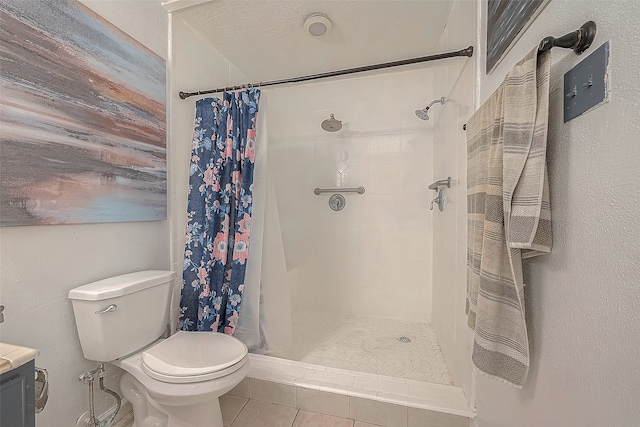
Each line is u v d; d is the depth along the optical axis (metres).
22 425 0.60
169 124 1.56
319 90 2.48
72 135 1.06
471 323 0.91
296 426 1.27
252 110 1.59
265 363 1.54
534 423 0.72
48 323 1.01
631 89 0.44
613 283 0.48
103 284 1.12
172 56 1.57
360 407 1.29
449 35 1.60
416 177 2.30
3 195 0.87
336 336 2.05
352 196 2.44
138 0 1.37
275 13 1.58
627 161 0.45
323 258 2.52
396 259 2.36
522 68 0.65
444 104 1.75
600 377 0.50
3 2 0.87
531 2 0.74
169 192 1.57
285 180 2.58
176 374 1.00
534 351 0.72
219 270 1.59
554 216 0.64
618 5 0.47
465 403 1.22
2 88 0.87
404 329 2.17
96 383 1.18
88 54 1.12
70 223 1.06
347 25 1.68
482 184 0.88
